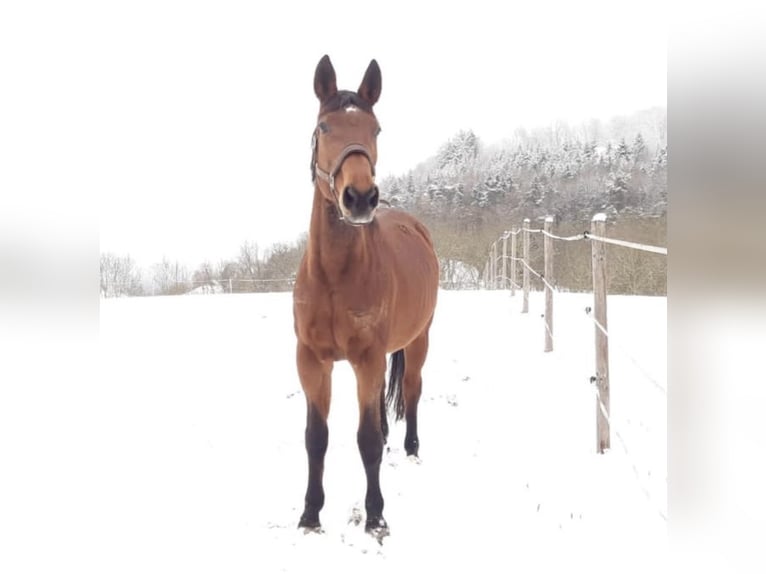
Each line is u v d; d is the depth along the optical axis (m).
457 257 30.44
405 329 4.25
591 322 10.01
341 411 6.25
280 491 4.26
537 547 3.40
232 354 9.43
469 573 3.18
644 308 11.32
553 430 5.23
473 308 13.27
